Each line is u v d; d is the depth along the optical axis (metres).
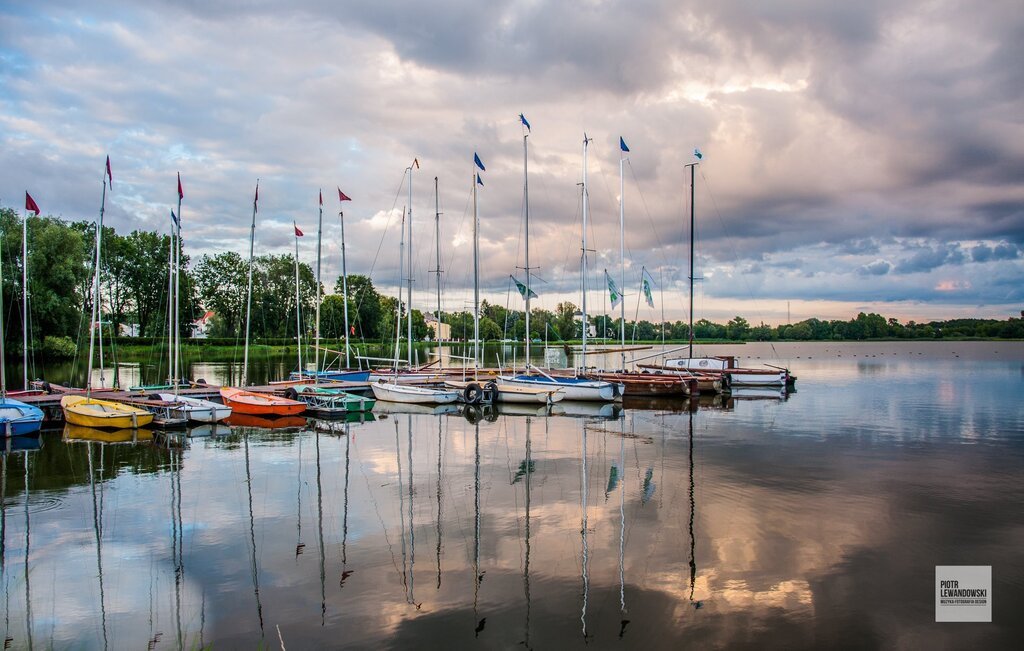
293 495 21.47
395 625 12.46
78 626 12.64
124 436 32.91
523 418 39.22
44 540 17.25
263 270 137.25
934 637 11.87
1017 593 13.56
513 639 11.88
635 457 26.84
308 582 14.48
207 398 44.69
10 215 68.50
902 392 52.91
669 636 11.92
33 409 33.31
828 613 12.75
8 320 64.75
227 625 12.59
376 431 34.47
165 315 114.44
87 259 84.25
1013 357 122.06
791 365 95.94
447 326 145.75
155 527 18.28
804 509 19.27
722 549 16.12
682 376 51.66
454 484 22.80
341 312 136.50
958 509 19.16
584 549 16.28
